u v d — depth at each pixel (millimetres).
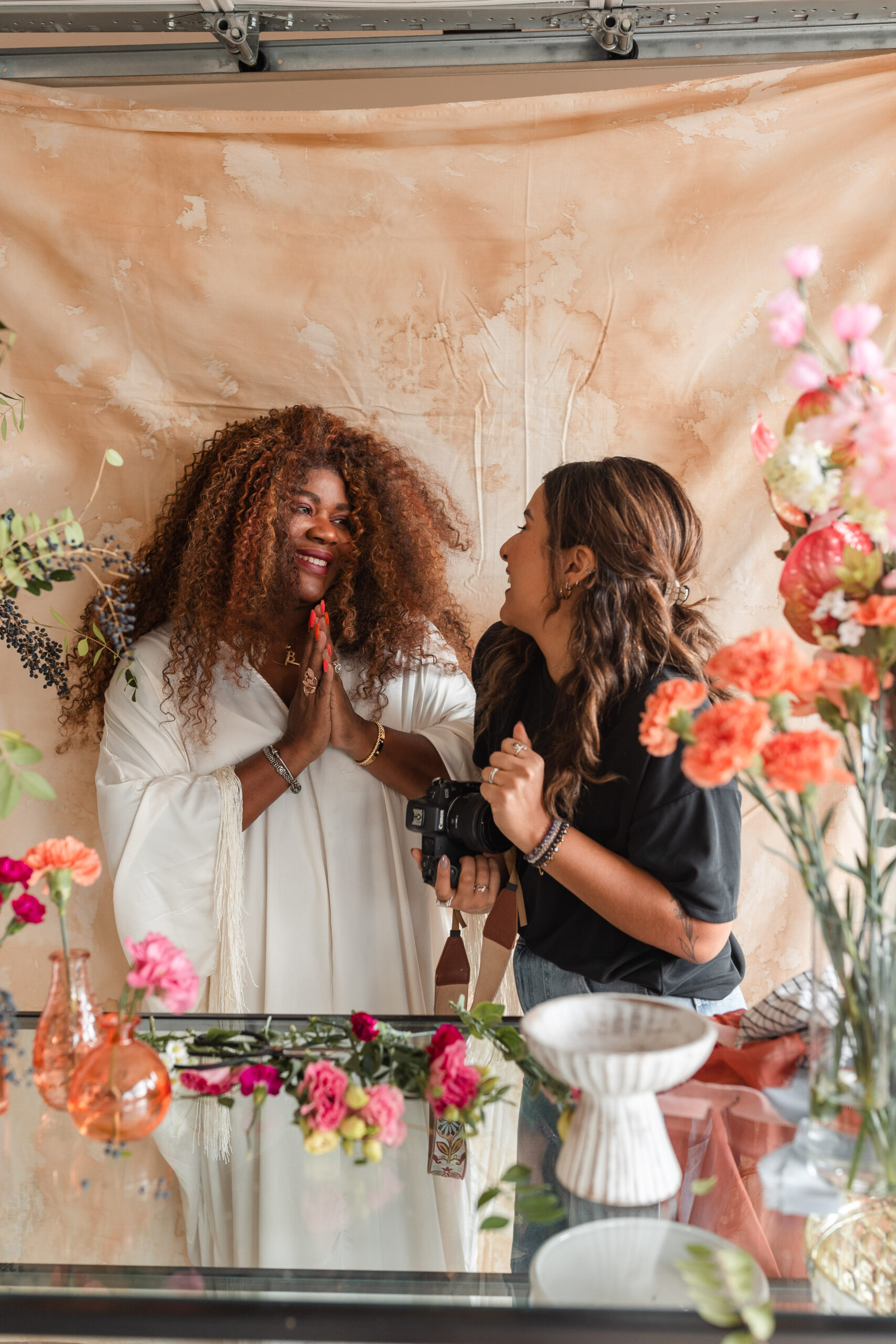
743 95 1864
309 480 1748
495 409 1964
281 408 1965
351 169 1904
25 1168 1096
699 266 1909
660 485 1494
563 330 1941
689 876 1320
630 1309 882
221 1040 1275
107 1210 1048
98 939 2014
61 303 1928
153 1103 1085
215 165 1901
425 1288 941
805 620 1013
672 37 1839
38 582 1292
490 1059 1219
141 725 1715
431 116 1884
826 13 1796
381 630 1797
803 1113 1065
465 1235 993
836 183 1873
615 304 1929
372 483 1805
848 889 917
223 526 1750
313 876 1749
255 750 1747
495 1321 887
